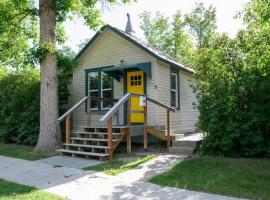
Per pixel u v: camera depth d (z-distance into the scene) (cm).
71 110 1074
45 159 946
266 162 748
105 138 1040
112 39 1326
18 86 1373
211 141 868
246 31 864
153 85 1194
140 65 1166
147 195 549
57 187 610
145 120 1057
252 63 841
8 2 1162
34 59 1093
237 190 561
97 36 1338
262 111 812
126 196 545
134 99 1254
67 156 988
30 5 1237
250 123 803
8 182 654
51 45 1091
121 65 1282
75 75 1452
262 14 763
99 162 864
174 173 693
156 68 1191
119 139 952
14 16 1189
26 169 802
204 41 3103
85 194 559
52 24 1131
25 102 1342
